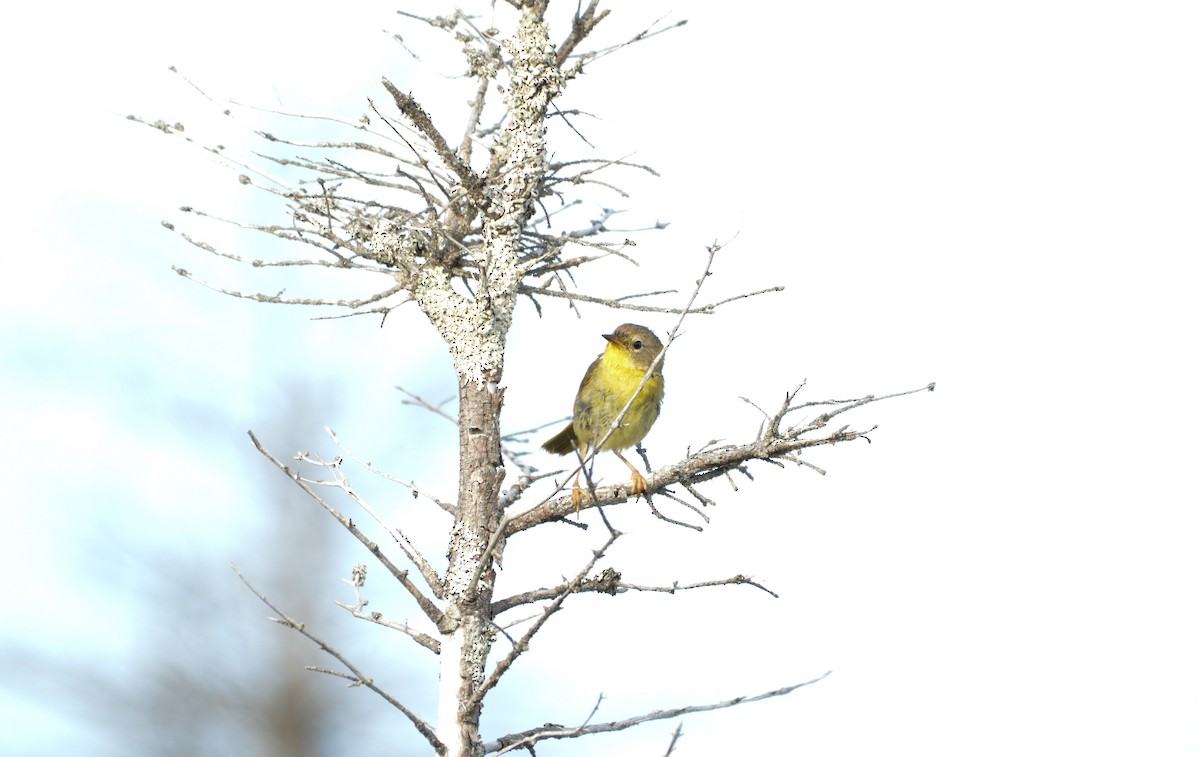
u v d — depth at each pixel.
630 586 9.69
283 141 10.77
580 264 10.80
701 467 10.10
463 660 9.51
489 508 10.02
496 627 9.61
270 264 10.85
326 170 10.98
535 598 9.89
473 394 10.38
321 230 10.91
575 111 11.02
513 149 10.84
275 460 9.40
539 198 11.07
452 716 9.34
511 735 9.38
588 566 8.70
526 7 11.12
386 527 9.67
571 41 11.43
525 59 10.95
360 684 8.77
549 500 10.08
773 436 9.72
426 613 9.60
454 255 10.94
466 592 9.61
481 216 10.78
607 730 9.08
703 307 10.26
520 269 10.66
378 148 10.84
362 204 11.23
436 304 10.68
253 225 10.98
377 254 10.92
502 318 10.59
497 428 10.29
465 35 11.62
